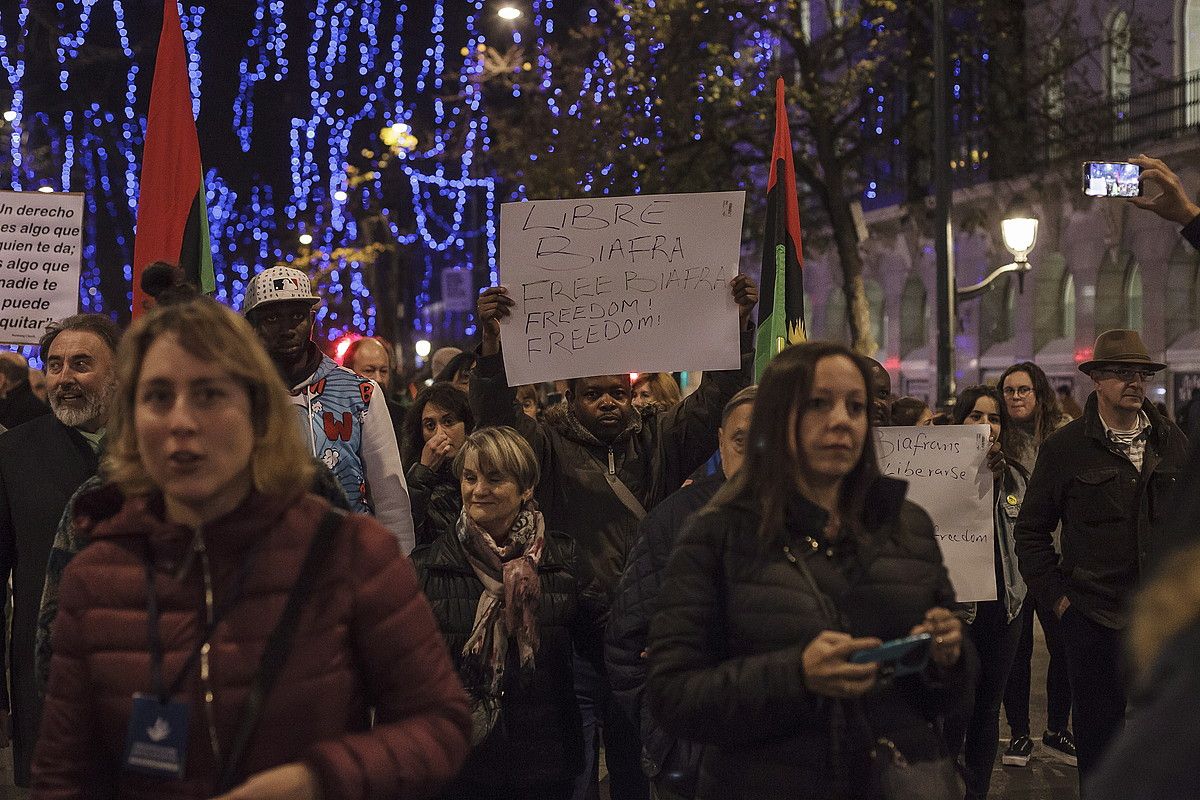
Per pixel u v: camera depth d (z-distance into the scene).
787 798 3.25
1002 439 7.41
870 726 3.28
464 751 2.78
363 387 5.46
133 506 2.75
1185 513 2.33
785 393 3.32
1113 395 6.34
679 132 21.66
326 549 2.72
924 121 24.56
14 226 6.82
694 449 6.07
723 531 3.37
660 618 3.37
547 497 5.84
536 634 4.86
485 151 24.61
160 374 2.68
